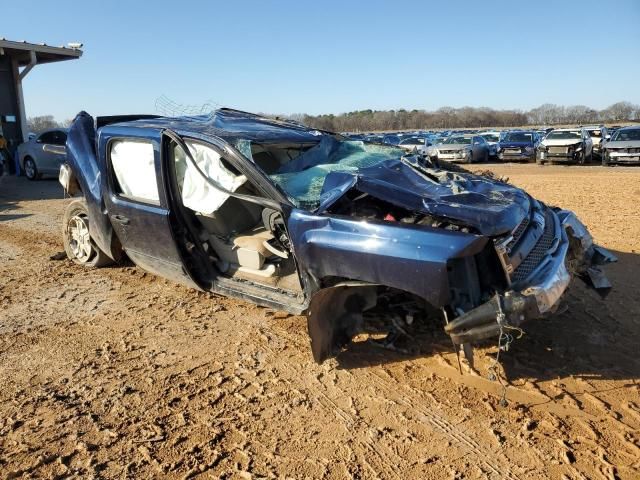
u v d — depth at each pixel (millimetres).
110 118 5957
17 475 2811
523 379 3615
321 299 3484
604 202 10031
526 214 3830
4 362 4055
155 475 2801
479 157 24938
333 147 4902
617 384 3525
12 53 19078
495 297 3150
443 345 4117
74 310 5090
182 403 3463
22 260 6832
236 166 4148
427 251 3211
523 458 2859
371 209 3787
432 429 3135
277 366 3926
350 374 3779
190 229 4664
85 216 6355
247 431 3162
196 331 4562
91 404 3469
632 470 2740
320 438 3080
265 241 4488
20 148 16953
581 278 4520
